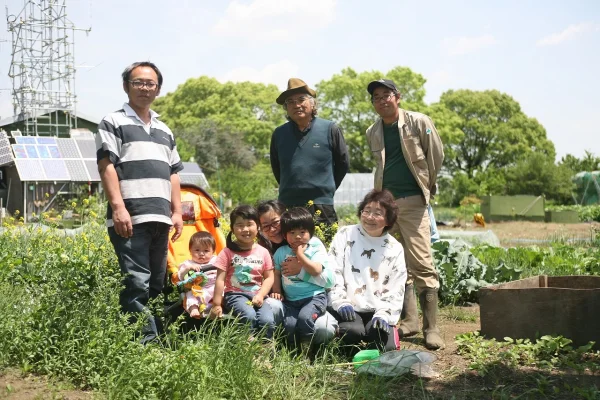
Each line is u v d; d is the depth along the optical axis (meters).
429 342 5.25
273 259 5.16
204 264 5.25
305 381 4.14
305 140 6.19
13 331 4.15
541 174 50.47
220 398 3.66
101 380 3.76
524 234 23.02
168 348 4.28
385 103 5.55
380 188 5.72
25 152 25.36
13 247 7.39
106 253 6.40
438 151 5.57
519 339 5.13
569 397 4.00
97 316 4.20
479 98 69.88
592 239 17.12
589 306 4.89
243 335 4.31
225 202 28.08
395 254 5.14
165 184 4.74
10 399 3.48
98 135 4.57
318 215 6.13
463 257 7.75
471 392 4.13
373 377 4.28
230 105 63.47
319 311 4.88
